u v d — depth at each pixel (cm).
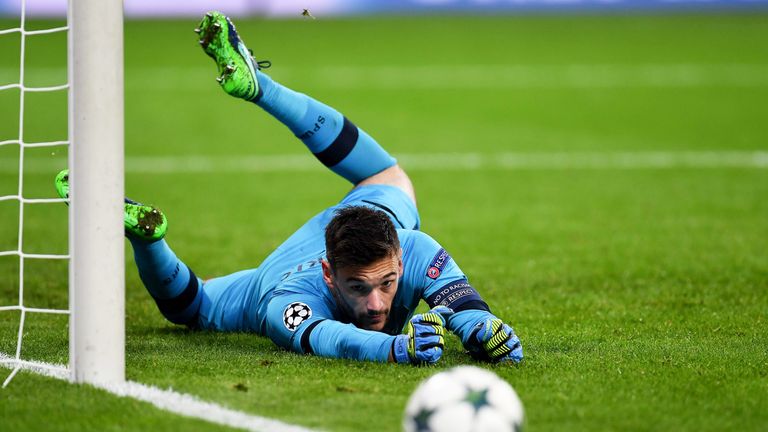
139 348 1703
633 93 7325
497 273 2605
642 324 1964
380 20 13525
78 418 1280
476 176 4416
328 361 1555
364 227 1524
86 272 1384
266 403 1341
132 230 1652
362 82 7919
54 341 1764
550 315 2072
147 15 13350
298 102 1997
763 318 2009
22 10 1555
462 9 14588
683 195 3884
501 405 1096
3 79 7556
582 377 1477
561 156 4922
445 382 1116
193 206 3700
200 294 1886
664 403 1352
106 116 1352
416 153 5050
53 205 3647
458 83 7894
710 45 10356
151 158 4847
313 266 1717
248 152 5047
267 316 1684
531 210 3638
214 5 13412
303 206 3744
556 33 11756
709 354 1642
